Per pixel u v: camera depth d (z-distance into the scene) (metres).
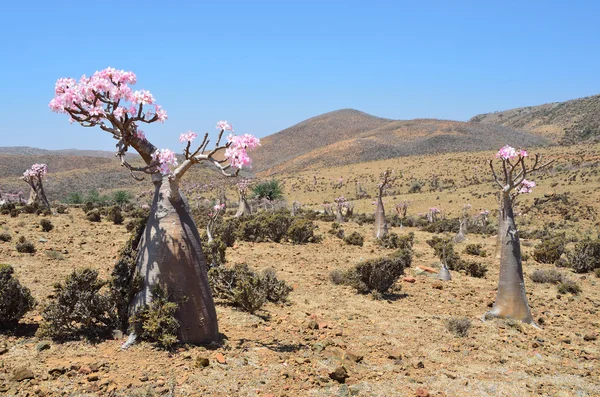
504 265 10.56
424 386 6.56
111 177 130.25
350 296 12.01
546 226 48.16
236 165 6.26
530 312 10.83
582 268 18.72
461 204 63.62
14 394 5.18
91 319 7.17
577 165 81.38
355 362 7.20
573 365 7.92
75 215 27.88
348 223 39.25
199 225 23.45
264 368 6.57
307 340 8.12
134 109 6.51
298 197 93.38
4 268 7.38
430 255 21.12
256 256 17.14
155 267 7.00
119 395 5.33
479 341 8.87
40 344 6.62
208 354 6.75
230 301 10.26
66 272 11.47
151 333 6.76
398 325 9.58
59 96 6.18
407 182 97.44
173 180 6.93
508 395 6.48
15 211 23.78
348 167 127.88
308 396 5.89
